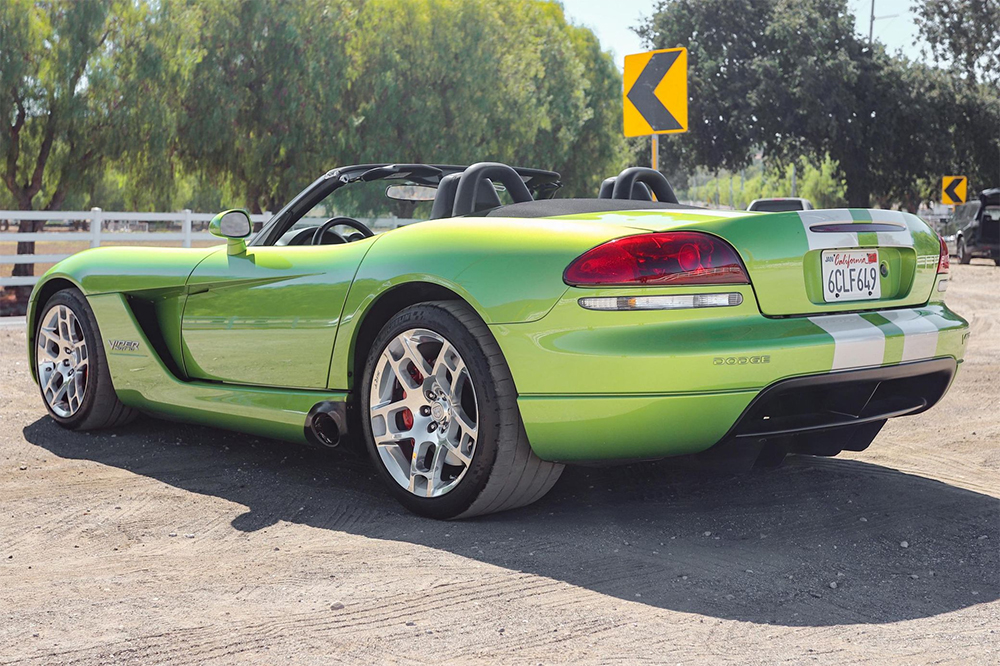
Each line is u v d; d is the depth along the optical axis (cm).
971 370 672
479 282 313
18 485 384
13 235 1180
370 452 347
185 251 433
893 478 386
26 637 236
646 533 319
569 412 299
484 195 382
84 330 464
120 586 273
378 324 355
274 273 381
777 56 3422
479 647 229
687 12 3472
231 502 359
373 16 2055
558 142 2600
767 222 305
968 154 3572
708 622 245
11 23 1653
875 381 318
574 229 308
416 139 2080
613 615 249
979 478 389
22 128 1738
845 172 3488
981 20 3606
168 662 221
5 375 643
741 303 298
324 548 304
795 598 263
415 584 271
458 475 332
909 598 263
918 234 349
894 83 3428
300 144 1959
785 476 389
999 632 239
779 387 296
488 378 310
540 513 342
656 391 288
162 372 430
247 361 395
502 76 2259
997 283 1711
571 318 296
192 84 1869
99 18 1705
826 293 317
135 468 410
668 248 293
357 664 219
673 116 720
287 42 1909
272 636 236
